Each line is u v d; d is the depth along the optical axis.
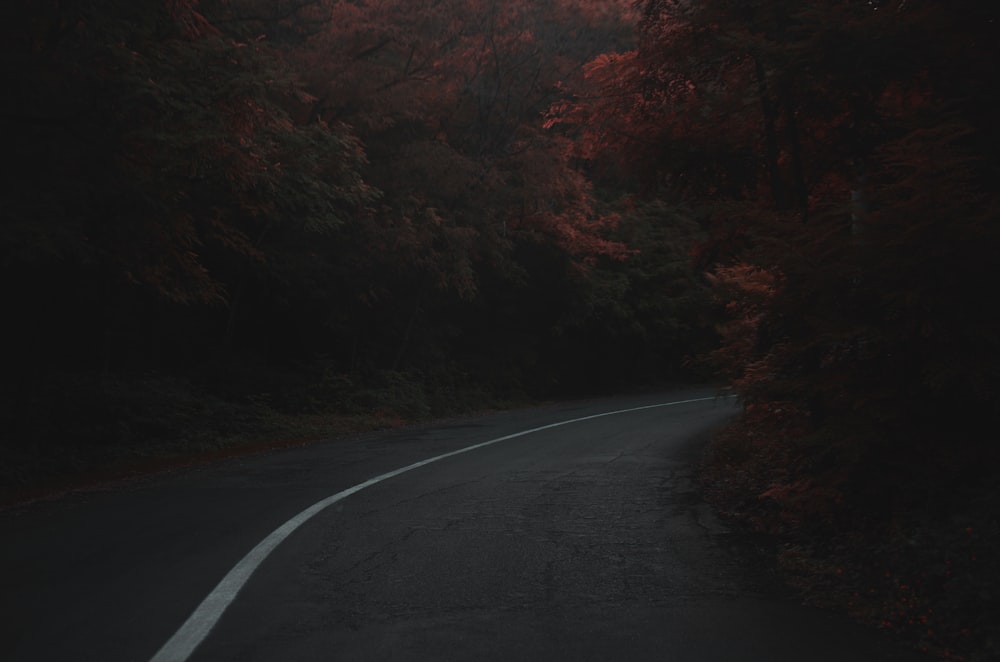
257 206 14.77
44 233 10.58
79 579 5.64
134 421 15.36
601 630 4.64
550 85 24.55
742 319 9.48
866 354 6.30
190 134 10.77
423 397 22.59
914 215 6.02
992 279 5.90
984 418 6.14
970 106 7.46
